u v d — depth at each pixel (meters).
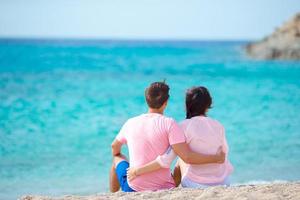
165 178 6.02
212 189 5.70
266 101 22.61
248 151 12.88
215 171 6.11
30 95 23.88
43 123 16.42
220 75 39.44
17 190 9.60
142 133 6.00
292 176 10.59
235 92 26.50
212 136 6.09
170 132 5.92
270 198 5.27
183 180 6.13
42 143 13.55
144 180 5.98
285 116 18.39
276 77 36.78
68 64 52.75
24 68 45.44
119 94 24.73
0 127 15.70
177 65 53.28
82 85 29.70
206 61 59.84
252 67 48.41
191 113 6.25
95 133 14.91
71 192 9.48
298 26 60.50
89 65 51.59
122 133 6.19
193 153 5.93
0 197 9.14
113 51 95.75
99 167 11.32
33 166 11.29
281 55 58.41
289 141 14.05
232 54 77.75
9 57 65.06
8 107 19.81
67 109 19.42
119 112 18.83
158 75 39.47
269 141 14.03
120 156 6.39
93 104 20.84
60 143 13.58
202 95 6.20
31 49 96.38
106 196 5.72
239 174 10.77
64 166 11.32
